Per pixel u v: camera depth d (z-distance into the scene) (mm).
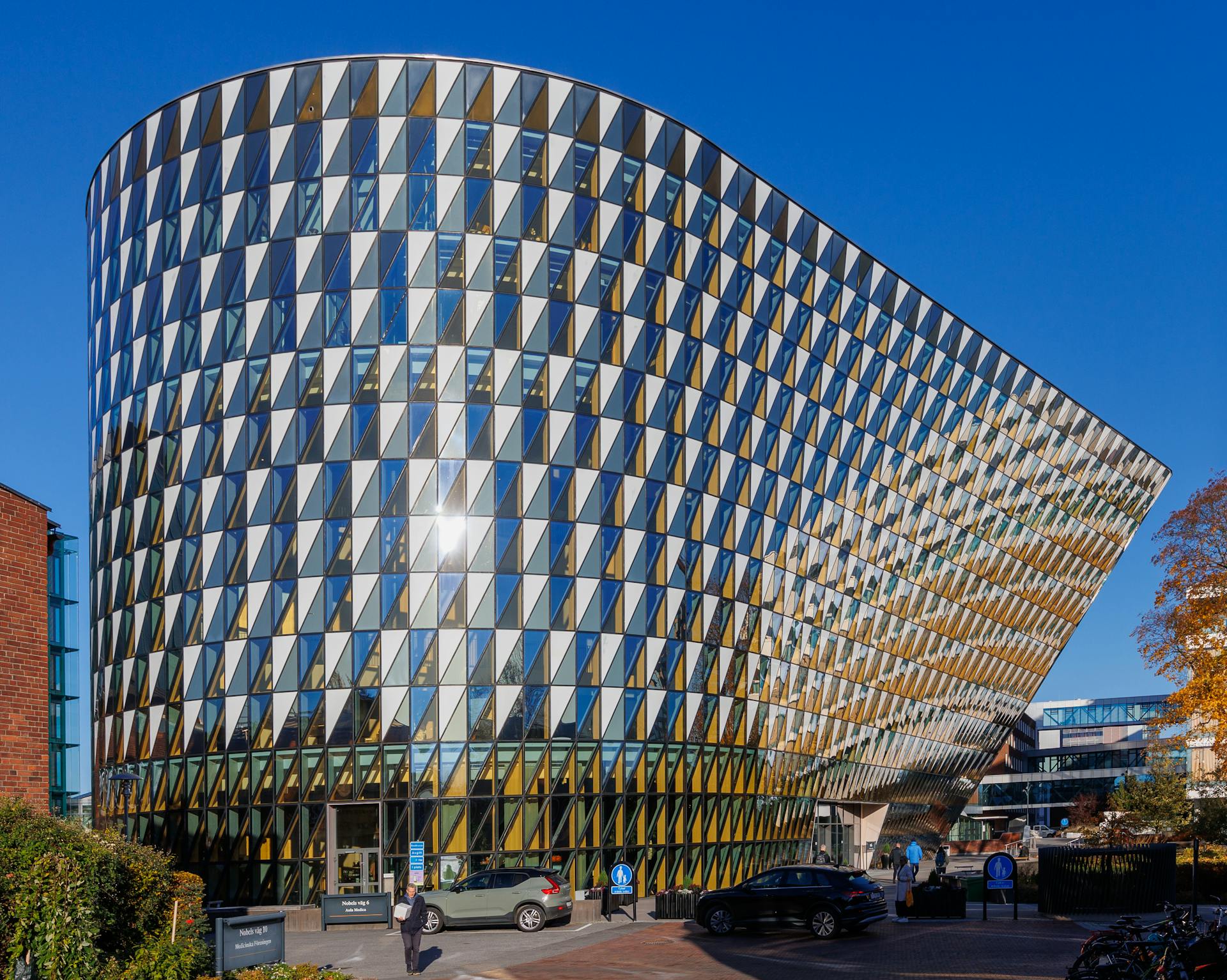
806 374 63812
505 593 48375
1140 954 17562
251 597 49000
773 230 61906
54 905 16047
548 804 47781
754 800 58281
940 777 80312
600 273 52438
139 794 51219
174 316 52562
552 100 52062
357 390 49031
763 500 60219
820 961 24516
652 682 52062
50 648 42594
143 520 52750
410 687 47125
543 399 50219
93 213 58750
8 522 22062
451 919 34125
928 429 72938
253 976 18281
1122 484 90000
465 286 49750
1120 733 147125
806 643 63406
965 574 77438
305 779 47062
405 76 50688
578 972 24219
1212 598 46594
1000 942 26266
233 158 51938
